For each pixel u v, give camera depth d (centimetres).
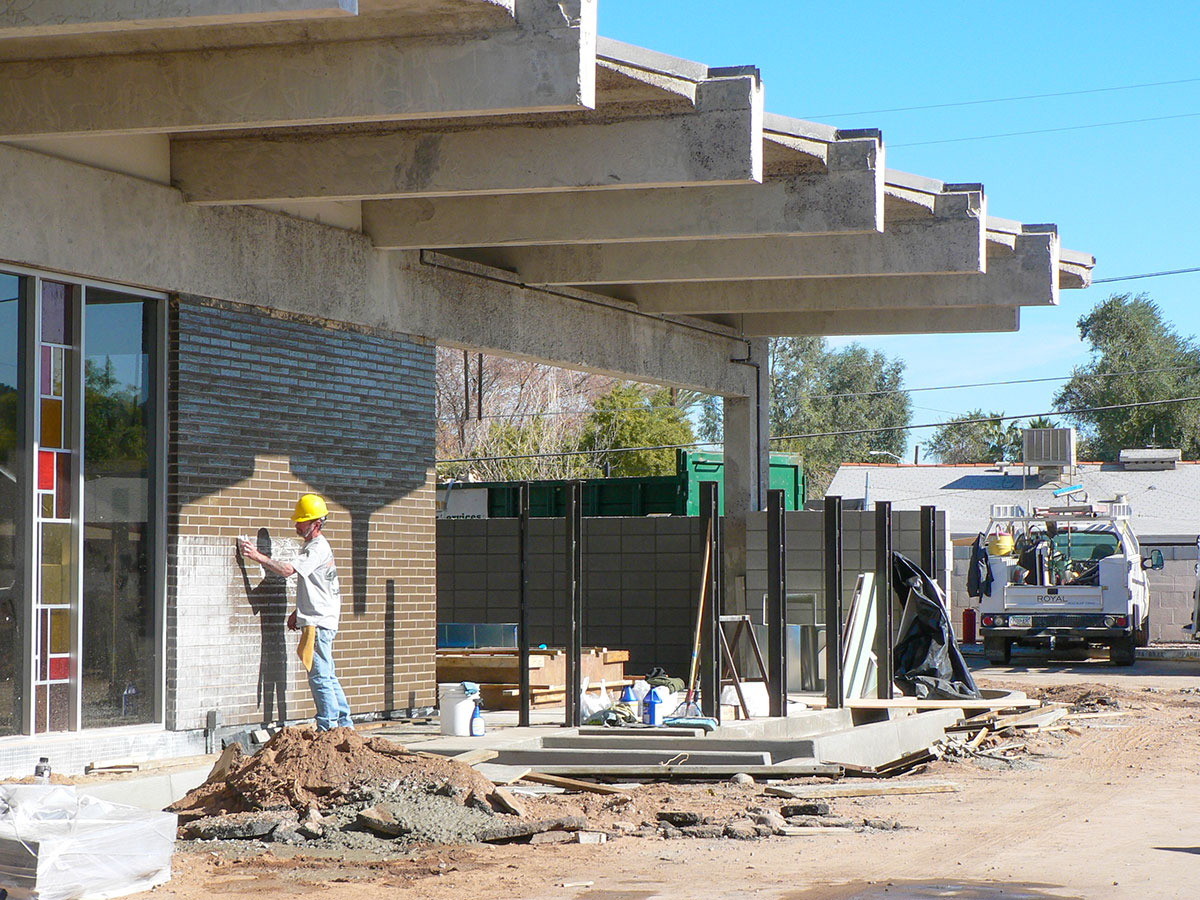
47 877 666
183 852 818
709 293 1684
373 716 1335
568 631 1303
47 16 782
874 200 1195
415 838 842
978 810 978
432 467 1430
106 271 1075
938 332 1841
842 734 1252
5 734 1012
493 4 880
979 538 2612
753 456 1964
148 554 1129
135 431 1122
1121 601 2538
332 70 929
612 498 2439
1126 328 6253
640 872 751
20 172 1009
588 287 1652
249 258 1206
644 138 1064
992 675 2370
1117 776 1170
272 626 1225
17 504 1029
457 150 1097
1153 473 4275
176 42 939
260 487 1216
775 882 721
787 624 1792
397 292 1375
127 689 1106
